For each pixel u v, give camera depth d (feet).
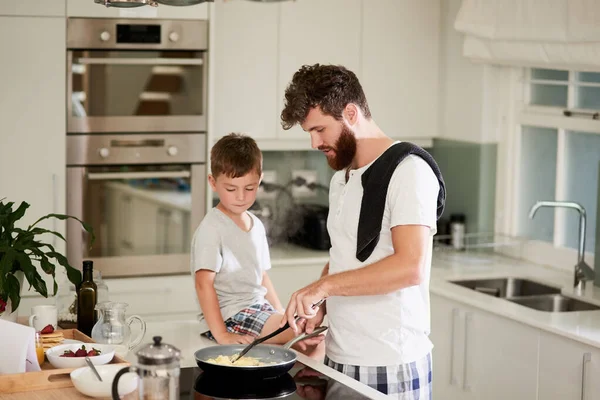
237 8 14.34
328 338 8.05
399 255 7.23
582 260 12.41
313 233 15.21
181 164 13.73
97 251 13.47
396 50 15.17
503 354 11.39
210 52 13.57
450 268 13.76
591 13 11.73
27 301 13.04
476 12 13.83
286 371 7.42
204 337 8.87
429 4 15.26
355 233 7.64
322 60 14.84
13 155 13.03
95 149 13.32
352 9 14.88
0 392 6.96
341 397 6.92
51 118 13.08
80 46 13.08
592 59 11.90
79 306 8.73
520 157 14.65
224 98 14.47
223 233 8.61
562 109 13.65
